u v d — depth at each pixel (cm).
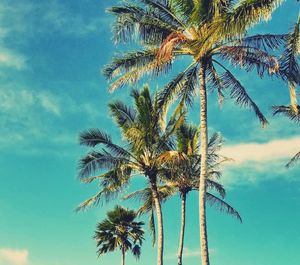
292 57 1841
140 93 2845
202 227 1934
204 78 2123
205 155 2030
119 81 2238
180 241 3344
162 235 2803
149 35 2206
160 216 2819
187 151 3209
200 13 2045
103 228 4859
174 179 2911
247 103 2256
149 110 2783
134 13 2177
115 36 2158
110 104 2878
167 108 2306
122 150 2856
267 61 1938
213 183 3228
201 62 2127
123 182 2856
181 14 2162
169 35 1998
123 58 2238
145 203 3259
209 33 1653
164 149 2856
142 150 2838
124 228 4822
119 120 2909
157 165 2808
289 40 1792
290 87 1947
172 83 2288
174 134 3055
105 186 2828
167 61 2136
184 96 2323
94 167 2709
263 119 2269
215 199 3347
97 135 2809
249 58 2062
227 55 2056
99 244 4825
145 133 2772
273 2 1583
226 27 1608
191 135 3262
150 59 2228
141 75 2225
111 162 2755
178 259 3319
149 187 3241
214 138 3123
